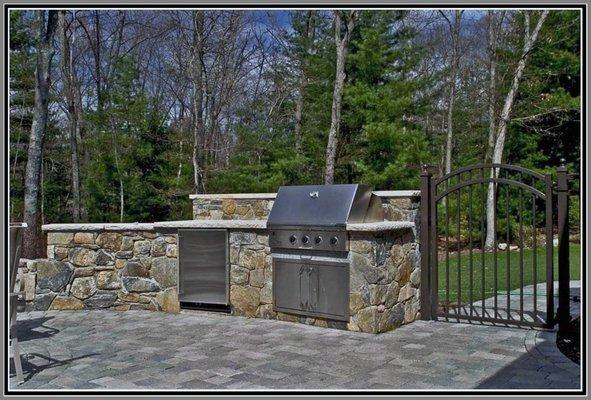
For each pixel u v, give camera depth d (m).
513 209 15.98
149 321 6.07
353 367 4.23
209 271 6.33
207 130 18.08
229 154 17.80
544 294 7.55
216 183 16.70
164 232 6.63
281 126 17.83
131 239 6.80
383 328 5.38
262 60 18.88
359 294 5.37
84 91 18.75
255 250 6.12
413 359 4.43
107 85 17.84
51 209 18.58
